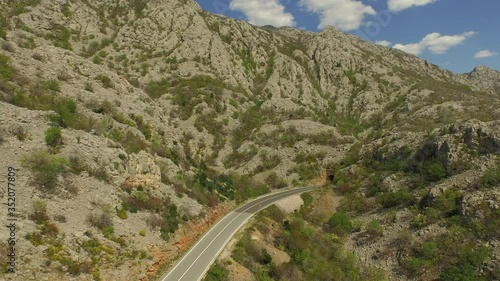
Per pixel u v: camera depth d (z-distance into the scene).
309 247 47.31
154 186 40.81
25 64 46.84
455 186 51.72
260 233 46.50
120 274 28.38
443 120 99.44
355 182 73.56
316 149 95.56
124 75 112.56
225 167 91.38
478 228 43.34
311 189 78.00
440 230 46.22
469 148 57.03
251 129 104.81
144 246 32.62
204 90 112.19
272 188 80.25
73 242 27.14
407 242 46.53
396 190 60.91
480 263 39.41
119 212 33.72
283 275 38.66
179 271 33.31
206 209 47.78
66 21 121.38
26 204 27.30
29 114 35.78
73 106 42.56
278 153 95.19
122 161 38.66
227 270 35.22
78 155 35.06
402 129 95.81
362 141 105.56
